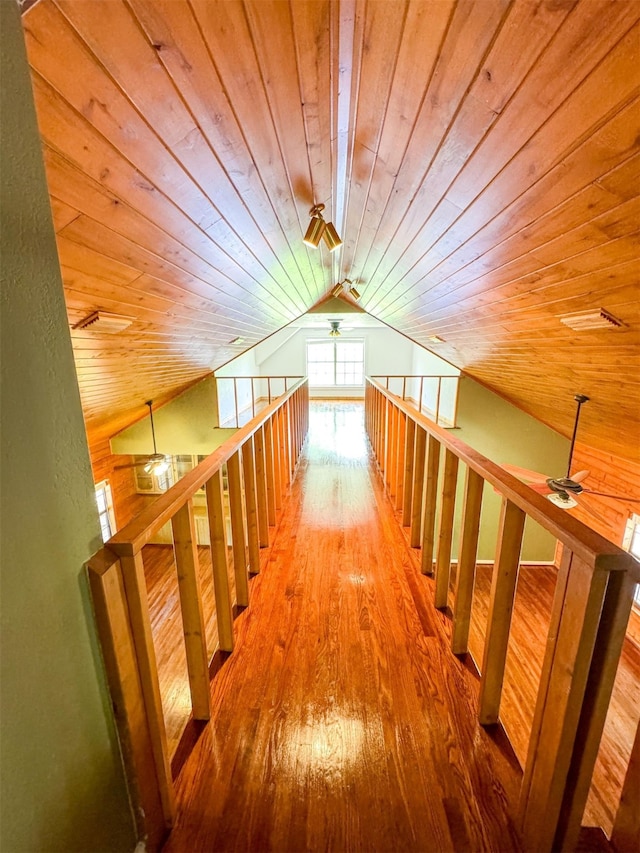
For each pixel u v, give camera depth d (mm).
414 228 1972
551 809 878
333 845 986
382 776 1135
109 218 1252
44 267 645
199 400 5953
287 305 4262
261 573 2193
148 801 939
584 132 951
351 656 1573
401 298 3576
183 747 1224
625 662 3430
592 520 4719
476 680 1456
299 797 1087
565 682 813
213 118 1091
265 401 9227
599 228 1243
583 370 2641
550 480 3033
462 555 1483
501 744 1218
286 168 1519
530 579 5031
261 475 2408
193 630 1229
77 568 732
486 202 1431
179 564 1176
